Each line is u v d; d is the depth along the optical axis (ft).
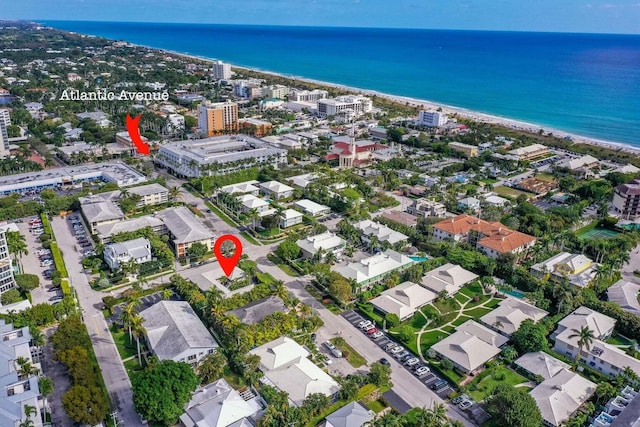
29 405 483.51
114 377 573.33
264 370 570.46
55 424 503.20
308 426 501.15
